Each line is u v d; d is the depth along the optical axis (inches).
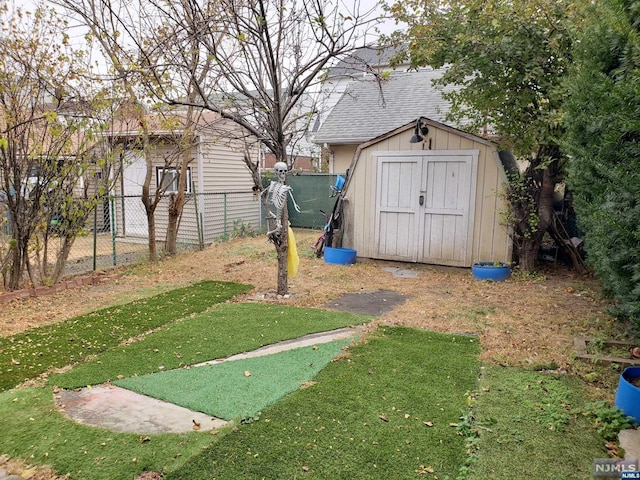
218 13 209.5
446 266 307.9
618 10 131.4
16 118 232.8
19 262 249.1
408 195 314.0
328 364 148.7
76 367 147.9
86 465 96.1
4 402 124.1
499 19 238.5
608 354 154.2
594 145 145.3
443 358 153.6
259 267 316.5
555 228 292.2
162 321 196.2
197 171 443.8
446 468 95.0
